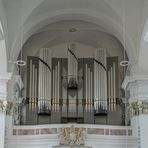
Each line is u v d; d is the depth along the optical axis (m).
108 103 15.57
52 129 14.16
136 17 13.42
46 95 15.48
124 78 15.38
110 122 15.55
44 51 15.91
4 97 13.41
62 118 15.69
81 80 15.88
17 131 14.20
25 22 13.66
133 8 13.34
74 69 15.99
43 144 14.09
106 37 16.86
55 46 17.55
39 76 15.64
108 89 15.68
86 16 14.59
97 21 14.78
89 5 14.02
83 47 17.62
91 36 17.02
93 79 15.84
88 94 15.70
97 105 15.41
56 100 15.73
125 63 15.02
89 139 14.12
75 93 15.82
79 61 16.14
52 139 14.09
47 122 15.68
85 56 17.45
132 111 14.14
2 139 13.16
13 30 13.51
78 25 15.94
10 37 13.54
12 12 13.38
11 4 13.25
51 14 14.35
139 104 13.69
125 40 13.99
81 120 15.67
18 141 14.05
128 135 14.18
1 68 13.23
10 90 14.08
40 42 16.86
